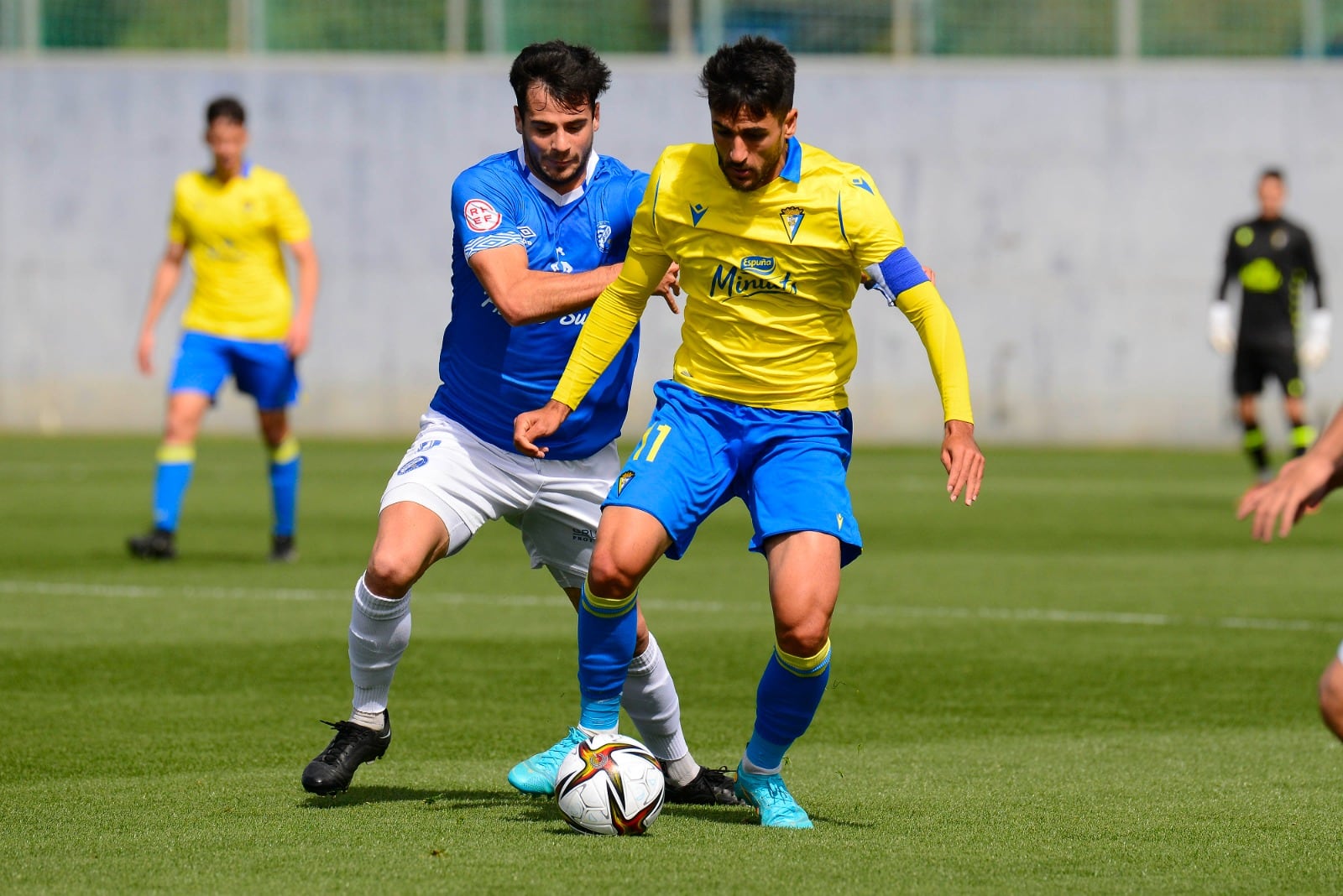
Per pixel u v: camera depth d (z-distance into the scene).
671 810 15.53
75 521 43.25
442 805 15.34
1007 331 73.88
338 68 74.12
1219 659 24.45
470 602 30.23
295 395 35.56
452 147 74.12
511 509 16.14
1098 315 73.50
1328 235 72.50
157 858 13.19
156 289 36.28
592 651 14.80
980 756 18.08
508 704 20.88
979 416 74.00
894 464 64.44
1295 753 18.22
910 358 74.00
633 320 15.18
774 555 14.43
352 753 15.49
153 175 74.31
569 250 15.95
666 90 73.44
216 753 17.78
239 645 24.94
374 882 12.46
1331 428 10.06
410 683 22.27
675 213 14.69
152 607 28.84
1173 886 12.62
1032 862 13.30
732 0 73.31
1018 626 27.59
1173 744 18.73
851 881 12.58
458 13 73.94
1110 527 43.72
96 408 74.88
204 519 44.03
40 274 74.62
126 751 17.83
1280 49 72.56
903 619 28.31
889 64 73.44
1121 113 72.94
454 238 16.44
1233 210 72.88
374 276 74.56
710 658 24.38
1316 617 28.77
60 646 24.78
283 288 35.69
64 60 74.06
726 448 14.84
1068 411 73.81
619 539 14.38
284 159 74.44
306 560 35.81
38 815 14.80
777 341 14.66
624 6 73.56
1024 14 73.19
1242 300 52.38
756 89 13.74
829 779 16.89
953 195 73.62
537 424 14.92
